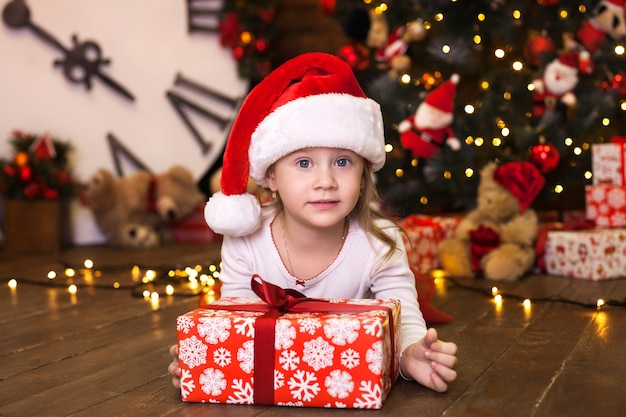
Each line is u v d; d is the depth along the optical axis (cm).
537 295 240
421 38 332
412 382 144
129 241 389
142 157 422
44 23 409
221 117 427
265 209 163
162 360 168
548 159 291
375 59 359
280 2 461
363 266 159
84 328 204
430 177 312
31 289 269
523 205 275
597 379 145
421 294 196
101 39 416
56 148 401
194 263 327
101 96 416
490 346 174
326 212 144
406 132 314
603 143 326
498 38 322
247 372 132
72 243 406
